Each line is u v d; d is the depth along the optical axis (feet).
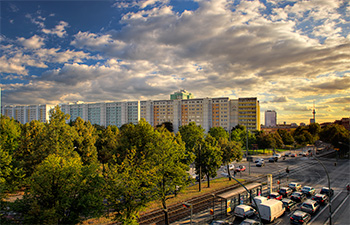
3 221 54.39
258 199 94.02
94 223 85.20
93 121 526.98
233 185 143.84
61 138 104.53
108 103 515.91
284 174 180.75
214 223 79.25
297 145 397.60
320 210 102.32
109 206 72.18
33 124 133.08
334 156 290.15
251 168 208.23
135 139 119.14
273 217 88.58
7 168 87.04
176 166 96.37
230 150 153.89
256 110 425.69
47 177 60.64
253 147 321.11
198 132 238.89
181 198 115.85
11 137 146.41
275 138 317.01
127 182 72.95
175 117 467.11
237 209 90.94
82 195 62.44
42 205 60.29
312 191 126.21
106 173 76.28
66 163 68.80
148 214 94.94
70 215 59.93
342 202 112.88
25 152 115.96
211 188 135.74
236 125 417.28
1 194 59.77
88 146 133.49
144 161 88.38
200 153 134.72
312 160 257.96
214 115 445.37
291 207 101.96
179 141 130.72
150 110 492.54
